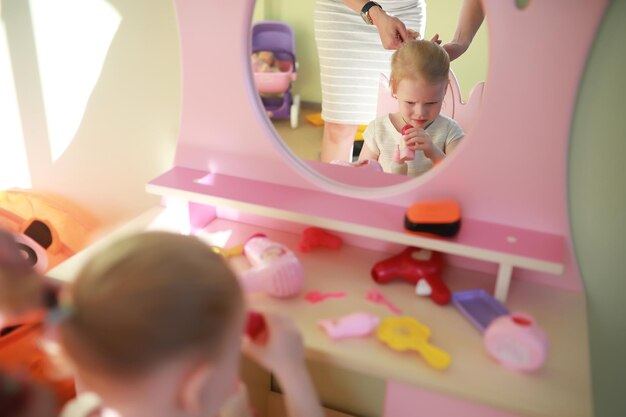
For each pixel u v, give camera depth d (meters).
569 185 0.78
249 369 0.93
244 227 0.96
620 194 0.76
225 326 0.49
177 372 0.48
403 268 0.81
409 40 1.14
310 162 0.92
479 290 0.77
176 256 0.47
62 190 1.22
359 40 1.21
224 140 0.91
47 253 1.15
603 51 0.70
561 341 0.70
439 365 0.65
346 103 1.22
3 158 1.24
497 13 0.69
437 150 1.09
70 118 1.13
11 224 1.18
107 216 1.21
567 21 0.67
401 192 0.83
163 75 1.01
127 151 1.12
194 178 0.91
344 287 0.80
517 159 0.76
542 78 0.71
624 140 0.73
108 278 0.45
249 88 0.86
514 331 0.64
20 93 1.15
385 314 0.75
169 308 0.45
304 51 1.54
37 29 1.06
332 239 0.90
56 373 0.77
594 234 0.80
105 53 1.03
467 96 1.11
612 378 0.89
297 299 0.77
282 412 1.09
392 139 1.14
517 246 0.74
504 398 0.62
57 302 0.46
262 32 1.50
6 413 0.38
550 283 0.81
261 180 0.91
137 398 0.48
